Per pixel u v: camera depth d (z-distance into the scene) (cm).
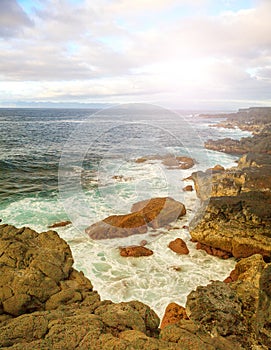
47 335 428
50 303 545
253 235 940
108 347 397
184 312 677
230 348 471
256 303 612
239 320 570
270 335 504
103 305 536
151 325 506
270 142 2895
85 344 405
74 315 493
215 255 963
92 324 451
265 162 1908
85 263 848
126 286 786
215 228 983
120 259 877
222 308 597
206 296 639
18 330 445
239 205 1062
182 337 456
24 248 655
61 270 625
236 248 945
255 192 1218
